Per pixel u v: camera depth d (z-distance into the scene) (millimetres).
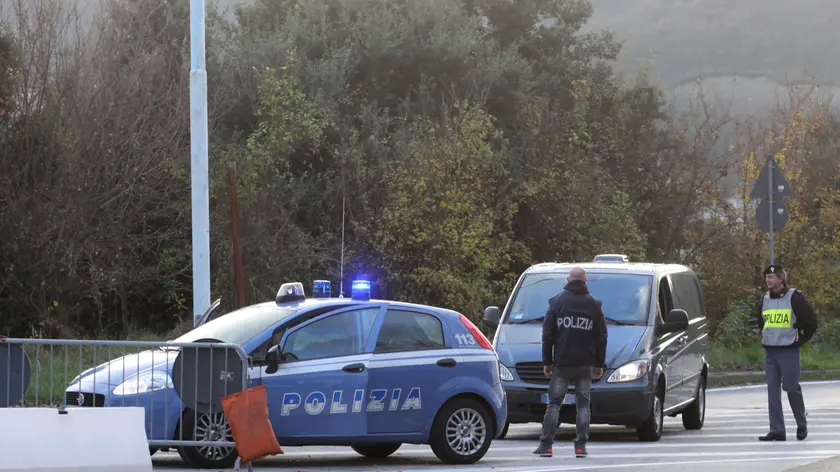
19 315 82000
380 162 95625
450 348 42469
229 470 38344
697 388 59656
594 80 136250
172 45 92000
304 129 90625
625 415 50781
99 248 83125
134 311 95875
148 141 84438
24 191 79688
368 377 40438
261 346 39469
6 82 79000
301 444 39844
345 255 93188
